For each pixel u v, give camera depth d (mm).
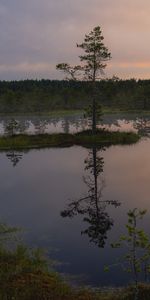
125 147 43531
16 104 140250
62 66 49594
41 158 36812
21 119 107438
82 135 51750
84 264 12805
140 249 13688
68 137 50000
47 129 70938
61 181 26359
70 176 27938
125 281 11445
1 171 30594
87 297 9852
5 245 14367
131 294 9383
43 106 141375
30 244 14727
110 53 49656
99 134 50844
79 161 34406
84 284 11312
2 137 48969
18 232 16219
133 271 12070
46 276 10930
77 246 14555
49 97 142500
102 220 17797
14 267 10953
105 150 41438
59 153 40062
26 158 37125
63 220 18016
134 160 33969
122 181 25734
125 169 29891
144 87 133875
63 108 143625
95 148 43438
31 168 31594
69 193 23016
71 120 97188
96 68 50000
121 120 91125
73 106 142750
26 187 24828
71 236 15750
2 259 11742
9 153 41188
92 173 28875
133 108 132375
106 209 19547
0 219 18266
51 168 31375
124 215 18391
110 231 16203
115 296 9969
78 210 19562
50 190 23953
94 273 12117
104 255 13617
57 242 15023
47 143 48344
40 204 20859
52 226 17141
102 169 30312
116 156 36719
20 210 19703
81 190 23688
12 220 18047
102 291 10727
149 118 96688
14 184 25828
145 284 10328
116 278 11703
